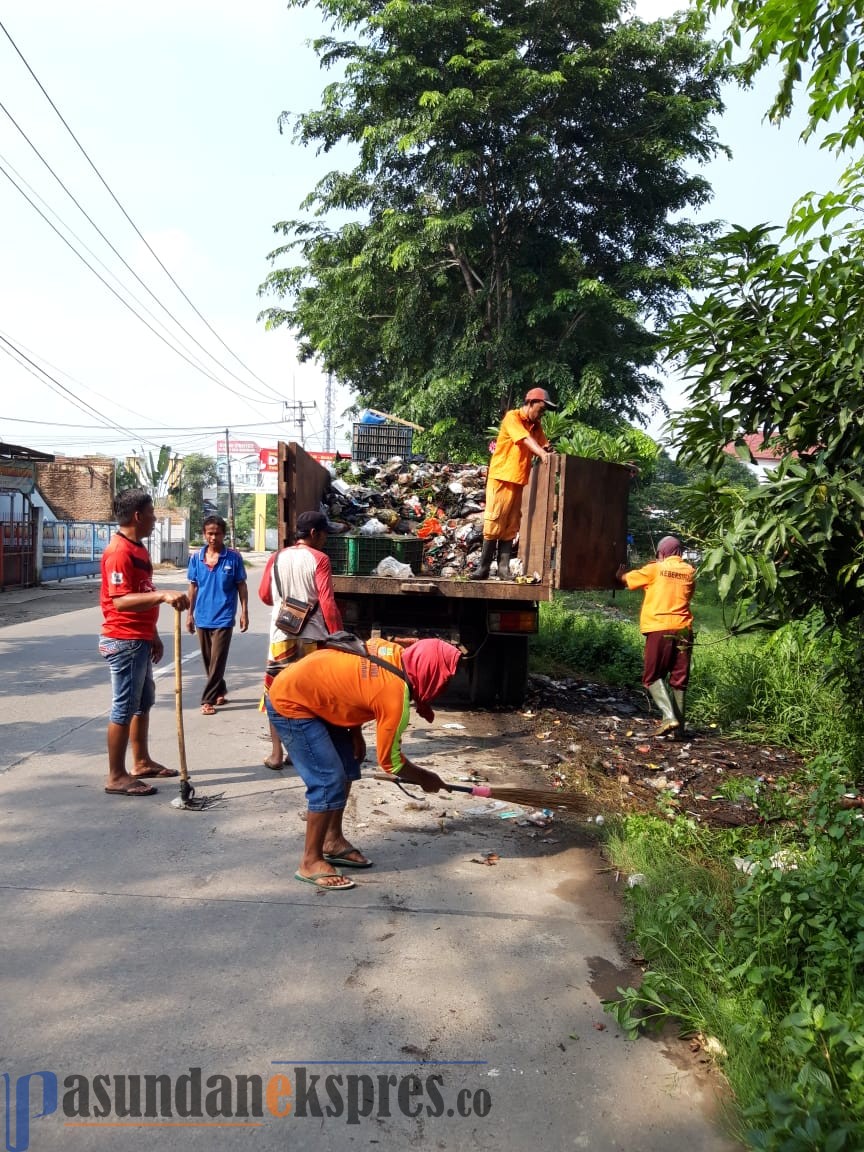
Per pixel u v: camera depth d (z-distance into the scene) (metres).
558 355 21.88
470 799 5.77
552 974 3.55
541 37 21.75
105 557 5.59
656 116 22.25
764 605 4.54
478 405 22.98
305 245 25.38
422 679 4.35
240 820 5.23
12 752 6.65
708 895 4.11
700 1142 2.61
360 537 8.25
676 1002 3.26
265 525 67.94
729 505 4.41
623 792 6.07
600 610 18.25
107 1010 3.19
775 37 4.27
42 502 30.47
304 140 23.48
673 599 7.57
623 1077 2.91
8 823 5.11
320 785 4.30
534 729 7.80
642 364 22.64
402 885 4.37
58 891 4.18
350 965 3.56
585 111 22.34
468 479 10.53
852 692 6.55
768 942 3.31
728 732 8.02
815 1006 2.99
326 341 24.53
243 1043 3.02
